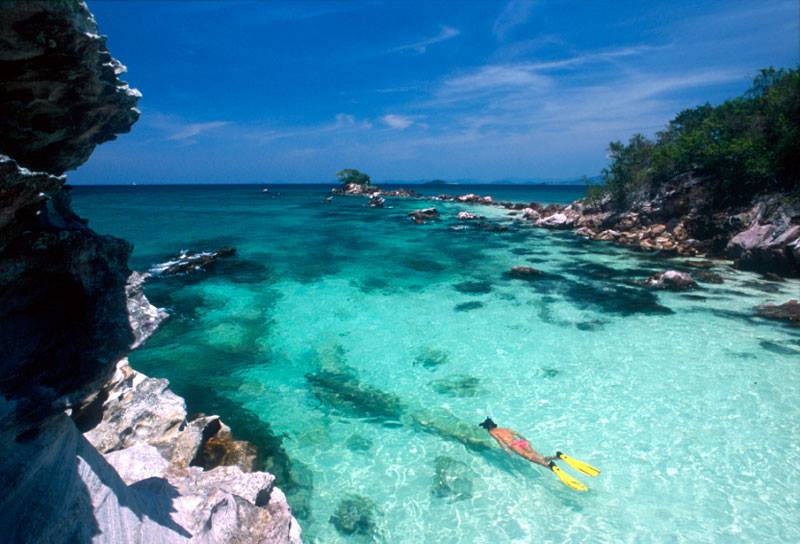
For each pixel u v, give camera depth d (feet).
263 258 90.27
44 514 12.15
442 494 26.68
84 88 12.88
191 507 18.86
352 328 52.54
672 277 68.59
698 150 108.99
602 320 55.06
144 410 27.61
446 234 126.52
